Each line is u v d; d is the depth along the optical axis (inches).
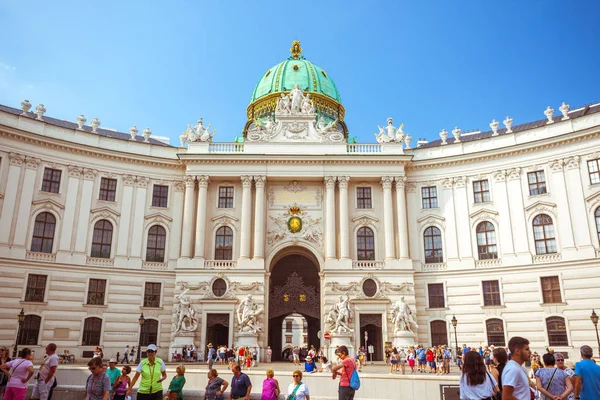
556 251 1670.8
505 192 1798.7
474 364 352.8
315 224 1887.3
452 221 1851.6
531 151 1775.3
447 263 1820.9
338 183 1900.8
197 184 1892.2
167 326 1765.5
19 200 1633.9
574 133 1679.4
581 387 423.8
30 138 1676.9
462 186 1873.8
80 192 1760.6
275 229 1877.5
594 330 1550.2
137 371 532.1
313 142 1930.4
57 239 1683.1
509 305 1696.6
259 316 1717.5
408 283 1771.7
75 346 1633.9
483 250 1792.6
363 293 1761.8
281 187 1927.9
